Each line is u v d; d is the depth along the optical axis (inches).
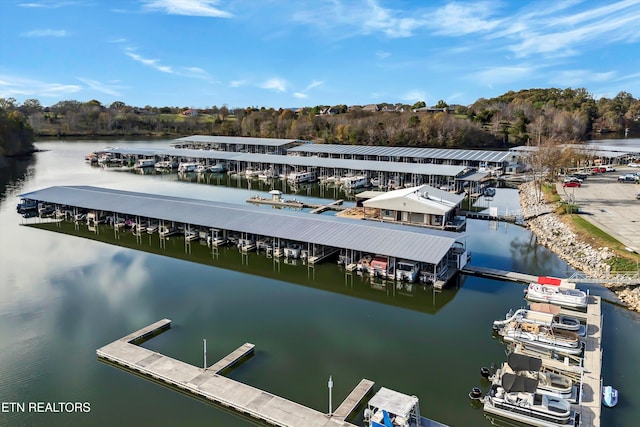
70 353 1066.1
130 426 825.5
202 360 1037.2
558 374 935.0
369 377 978.7
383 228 1665.8
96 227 2149.4
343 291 1457.9
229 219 1891.0
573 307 1296.8
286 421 808.9
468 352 1086.4
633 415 850.8
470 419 849.5
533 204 2546.8
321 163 3644.2
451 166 3299.7
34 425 826.8
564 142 4003.4
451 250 1615.4
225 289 1461.6
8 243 1907.0
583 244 1768.0
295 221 1807.3
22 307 1306.6
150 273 1592.0
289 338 1147.9
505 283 1510.8
